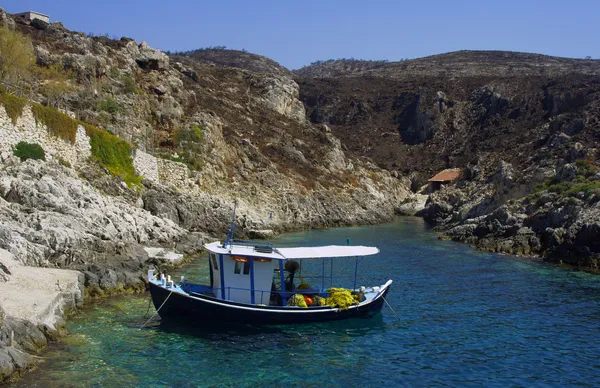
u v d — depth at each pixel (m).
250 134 88.25
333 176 90.94
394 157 132.25
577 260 38.97
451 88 153.62
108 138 48.00
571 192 46.03
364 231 68.12
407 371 18.94
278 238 57.59
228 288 23.36
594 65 188.88
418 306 27.59
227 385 17.22
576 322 24.84
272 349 20.62
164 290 22.45
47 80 53.97
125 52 74.50
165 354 19.44
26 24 67.88
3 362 15.67
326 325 23.77
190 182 59.66
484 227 52.69
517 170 72.12
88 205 34.66
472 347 21.45
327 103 164.62
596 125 71.88
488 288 31.77
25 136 37.19
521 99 135.38
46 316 19.41
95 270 26.89
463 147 127.69
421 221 86.12
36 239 26.20
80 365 17.64
